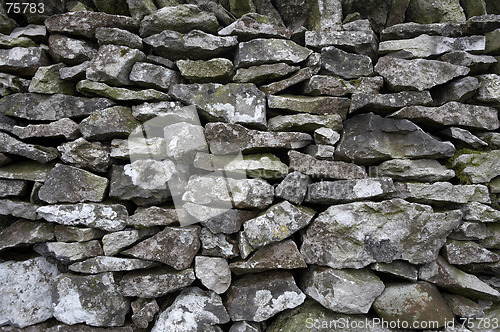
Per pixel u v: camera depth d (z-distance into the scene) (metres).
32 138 1.91
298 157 1.96
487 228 2.06
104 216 1.83
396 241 1.92
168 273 1.86
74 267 1.83
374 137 1.99
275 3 2.24
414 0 2.21
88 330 1.83
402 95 2.04
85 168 1.91
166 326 1.82
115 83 1.93
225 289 1.91
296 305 1.94
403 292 1.92
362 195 1.94
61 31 1.91
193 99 1.93
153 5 2.04
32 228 1.85
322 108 2.02
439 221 1.94
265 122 1.98
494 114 2.12
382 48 2.11
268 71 2.01
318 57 2.05
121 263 1.84
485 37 2.13
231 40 2.00
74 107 1.92
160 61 1.99
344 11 2.23
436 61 2.06
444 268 1.97
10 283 1.82
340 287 1.87
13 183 1.85
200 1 2.09
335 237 1.92
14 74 1.95
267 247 1.92
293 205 1.94
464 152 2.10
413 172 1.99
